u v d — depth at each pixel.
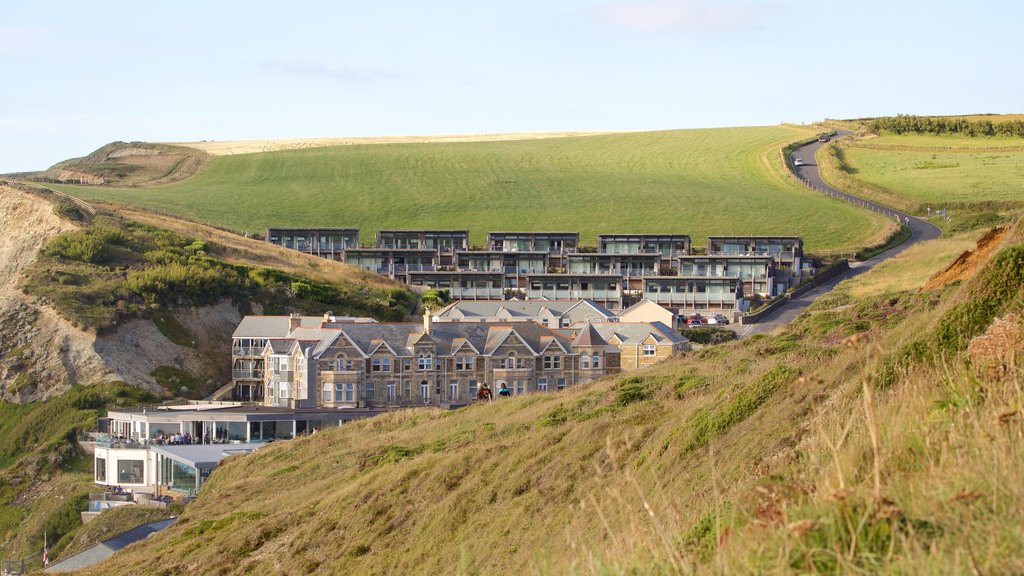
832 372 32.12
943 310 28.89
